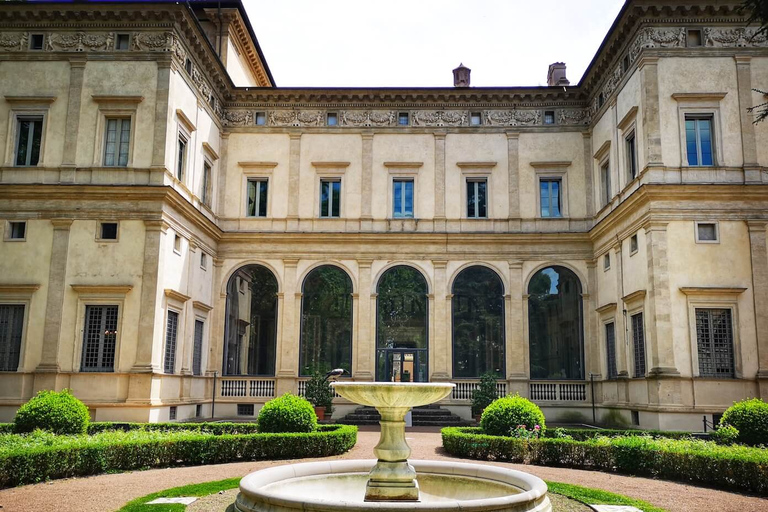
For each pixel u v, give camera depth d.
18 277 26.16
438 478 12.84
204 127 31.70
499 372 32.44
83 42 27.75
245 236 33.16
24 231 26.62
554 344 32.44
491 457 18.41
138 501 11.71
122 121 27.48
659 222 25.30
